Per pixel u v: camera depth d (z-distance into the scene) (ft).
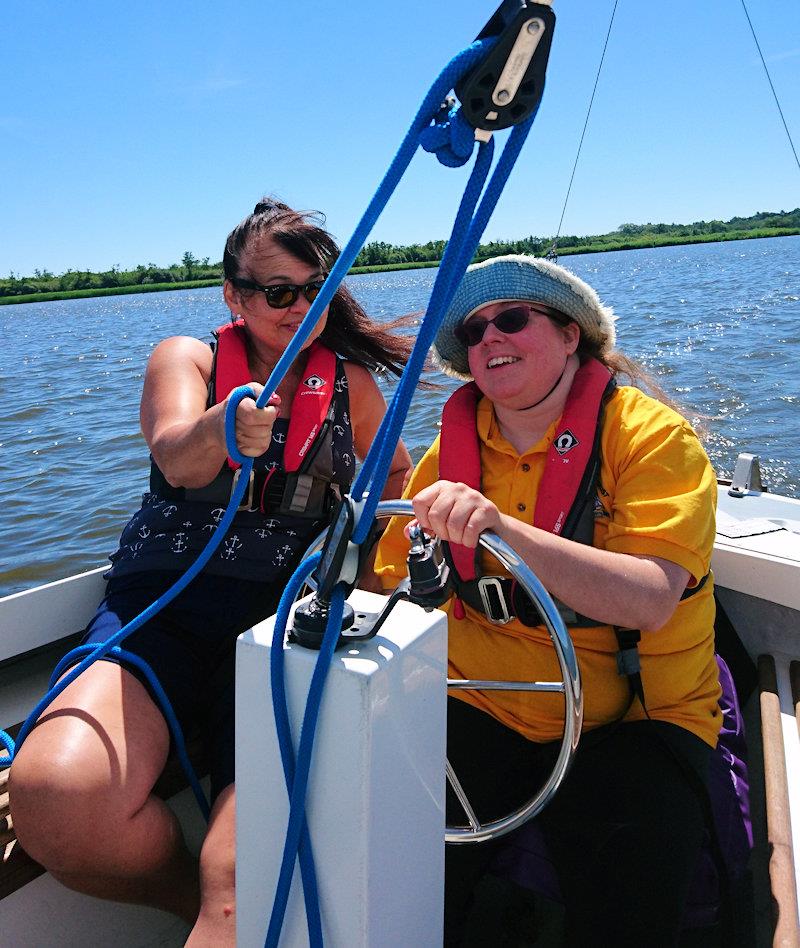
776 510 8.27
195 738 5.59
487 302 5.26
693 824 4.43
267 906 3.28
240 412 4.29
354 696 2.83
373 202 2.87
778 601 6.96
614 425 5.17
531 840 4.82
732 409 27.25
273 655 2.99
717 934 4.65
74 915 4.94
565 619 5.00
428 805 3.31
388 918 3.11
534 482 5.40
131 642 5.56
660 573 4.59
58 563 16.37
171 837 4.79
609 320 5.64
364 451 7.51
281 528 6.27
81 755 4.47
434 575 3.21
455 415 5.74
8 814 4.74
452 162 2.82
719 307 61.72
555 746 5.03
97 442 25.29
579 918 4.44
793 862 4.84
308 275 6.45
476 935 5.25
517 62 2.56
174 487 6.23
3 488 20.98
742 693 6.79
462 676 5.36
